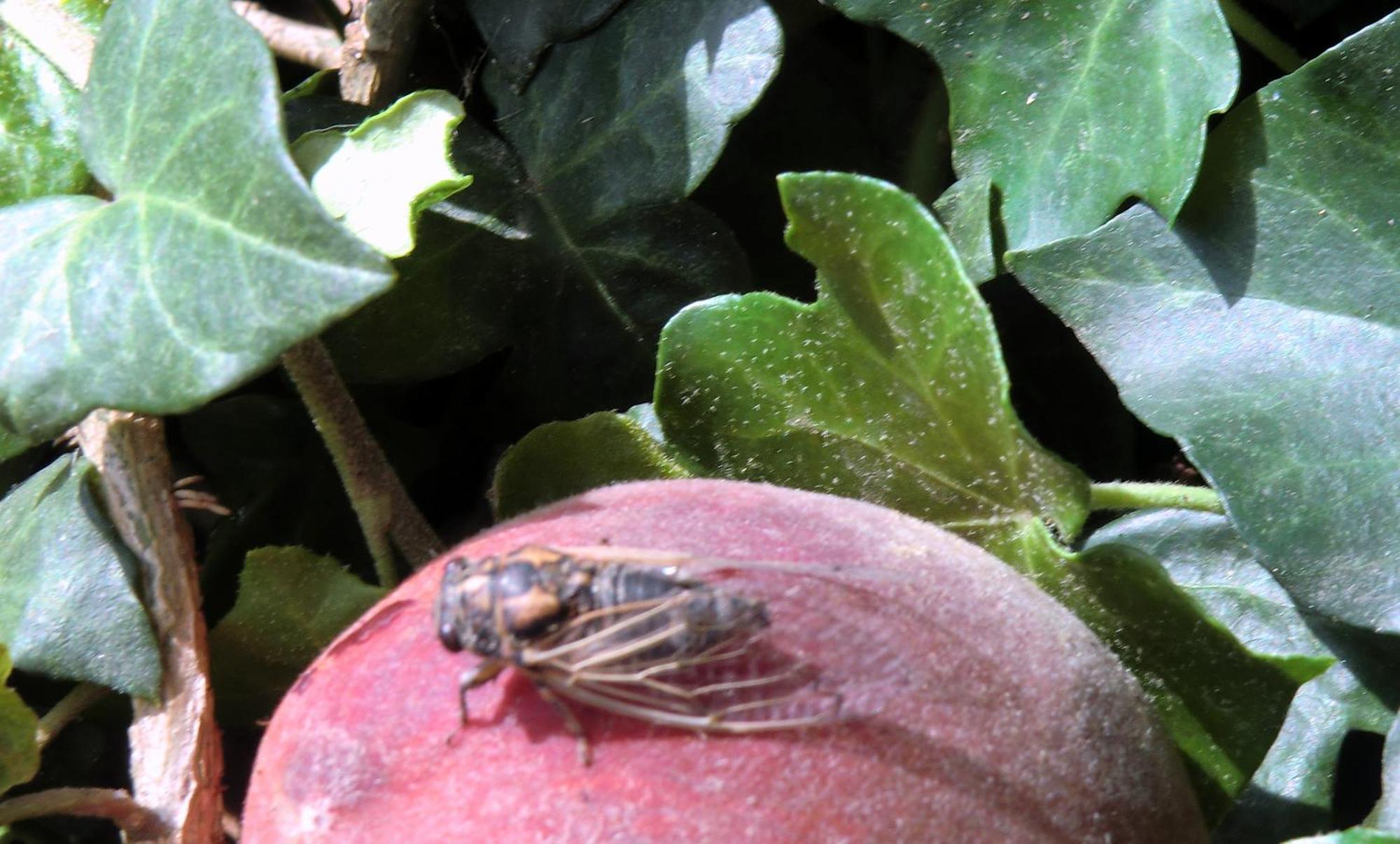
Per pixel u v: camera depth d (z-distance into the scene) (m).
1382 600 0.18
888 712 0.15
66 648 0.19
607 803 0.14
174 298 0.17
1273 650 0.20
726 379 0.19
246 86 0.17
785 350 0.19
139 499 0.20
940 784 0.14
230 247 0.17
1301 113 0.19
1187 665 0.18
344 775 0.15
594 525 0.16
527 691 0.14
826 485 0.20
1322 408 0.18
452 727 0.14
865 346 0.18
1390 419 0.18
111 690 0.20
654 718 0.14
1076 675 0.16
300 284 0.16
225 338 0.17
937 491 0.19
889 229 0.17
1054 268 0.20
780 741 0.14
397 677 0.15
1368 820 0.18
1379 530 0.18
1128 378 0.19
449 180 0.19
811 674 0.15
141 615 0.19
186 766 0.19
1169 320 0.19
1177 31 0.19
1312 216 0.19
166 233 0.18
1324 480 0.18
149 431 0.20
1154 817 0.16
